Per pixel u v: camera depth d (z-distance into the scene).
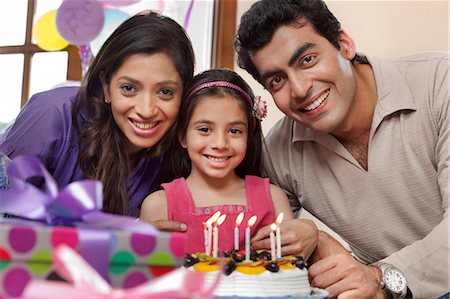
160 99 1.18
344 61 1.22
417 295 1.00
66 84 1.49
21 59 2.53
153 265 0.47
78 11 1.85
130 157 1.31
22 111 1.29
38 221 0.51
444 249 1.04
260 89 2.26
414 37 2.24
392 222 1.34
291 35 1.15
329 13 1.19
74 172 1.27
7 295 0.44
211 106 1.23
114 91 1.18
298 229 1.09
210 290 0.38
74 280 0.37
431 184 1.29
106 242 0.45
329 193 1.37
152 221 1.16
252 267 0.86
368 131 1.33
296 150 1.41
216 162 1.23
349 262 0.99
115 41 1.18
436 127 1.27
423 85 1.29
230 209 1.23
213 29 2.36
